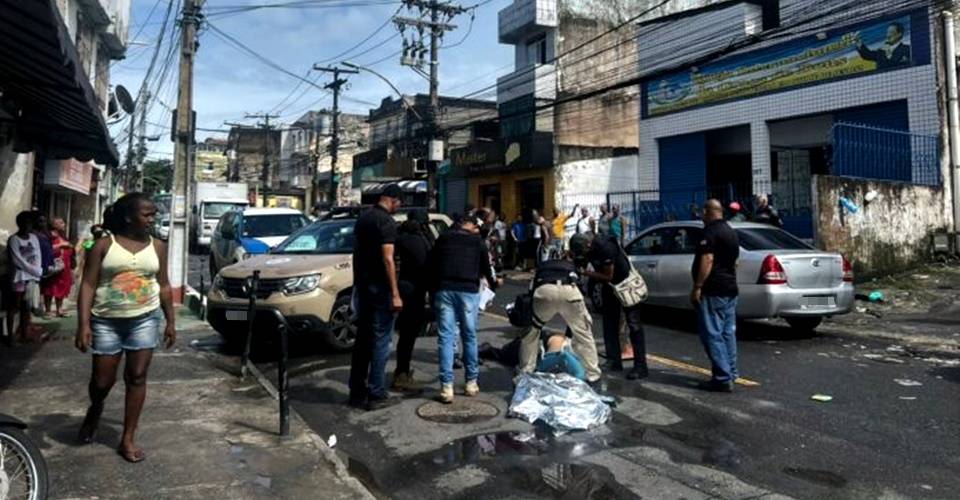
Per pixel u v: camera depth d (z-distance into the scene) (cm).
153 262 455
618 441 507
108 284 441
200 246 2989
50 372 688
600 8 2558
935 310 1121
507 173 2566
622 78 2555
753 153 1825
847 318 1081
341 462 452
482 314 1170
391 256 572
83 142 1006
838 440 507
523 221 2233
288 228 1597
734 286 648
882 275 1387
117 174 3397
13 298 832
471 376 623
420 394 635
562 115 2462
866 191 1373
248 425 530
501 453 483
